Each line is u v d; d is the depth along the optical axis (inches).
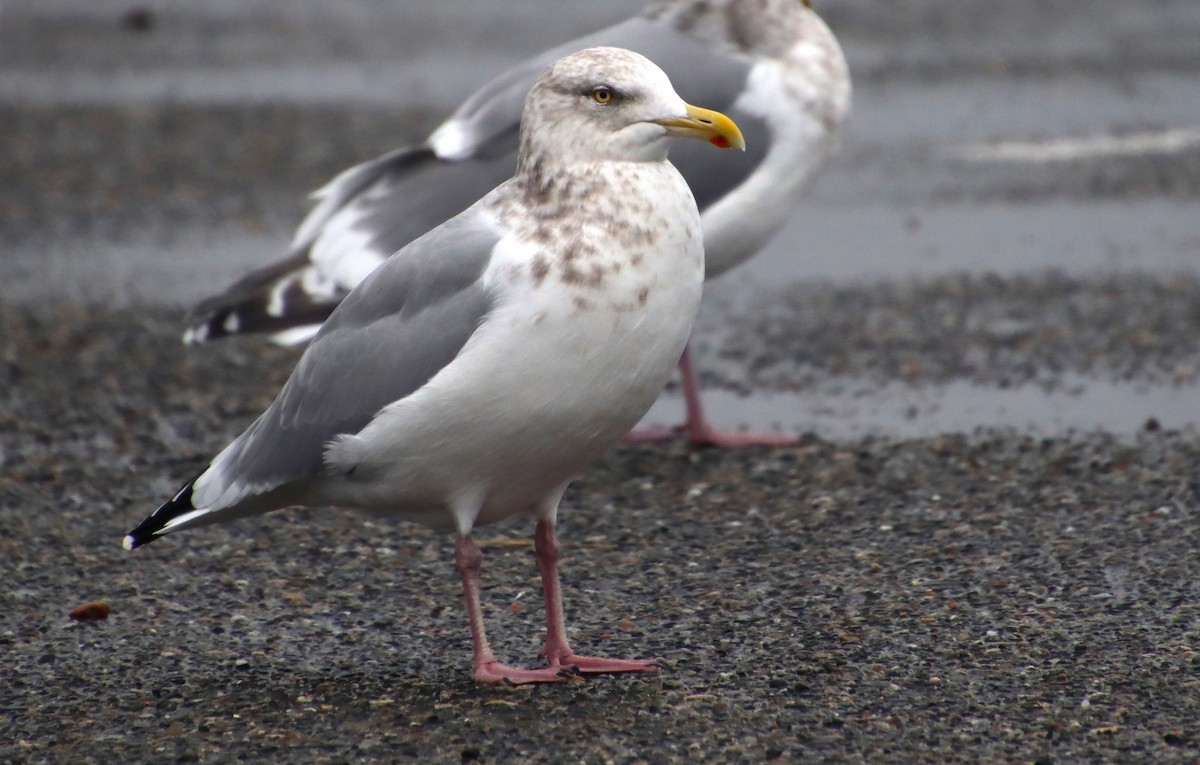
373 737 313.3
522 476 335.9
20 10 1738.4
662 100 325.1
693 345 651.5
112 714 330.0
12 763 307.0
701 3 539.5
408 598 399.5
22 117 1168.8
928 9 1549.0
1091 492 454.0
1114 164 934.4
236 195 931.3
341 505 352.2
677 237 322.7
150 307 713.0
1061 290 695.1
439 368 324.5
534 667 354.3
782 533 438.3
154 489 489.4
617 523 453.7
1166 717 309.0
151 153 1044.5
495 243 326.6
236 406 574.2
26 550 434.9
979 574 395.5
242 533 446.9
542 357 316.5
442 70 1306.6
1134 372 578.9
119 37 1566.2
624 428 335.9
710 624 373.1
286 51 1448.1
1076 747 298.0
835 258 777.6
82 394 588.1
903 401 562.6
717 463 506.9
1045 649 345.1
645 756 300.4
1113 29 1397.6
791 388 588.1
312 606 394.3
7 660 362.6
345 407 335.0
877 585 392.5
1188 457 479.8
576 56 333.1
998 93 1153.4
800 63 526.3
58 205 923.4
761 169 520.4
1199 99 1095.6
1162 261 733.9
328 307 511.8
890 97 1157.7
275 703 333.1
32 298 730.8
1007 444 504.4
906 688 328.5
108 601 398.0
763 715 317.7
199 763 303.9
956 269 742.5
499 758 301.6
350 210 521.3
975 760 294.2
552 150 328.2
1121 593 377.1
